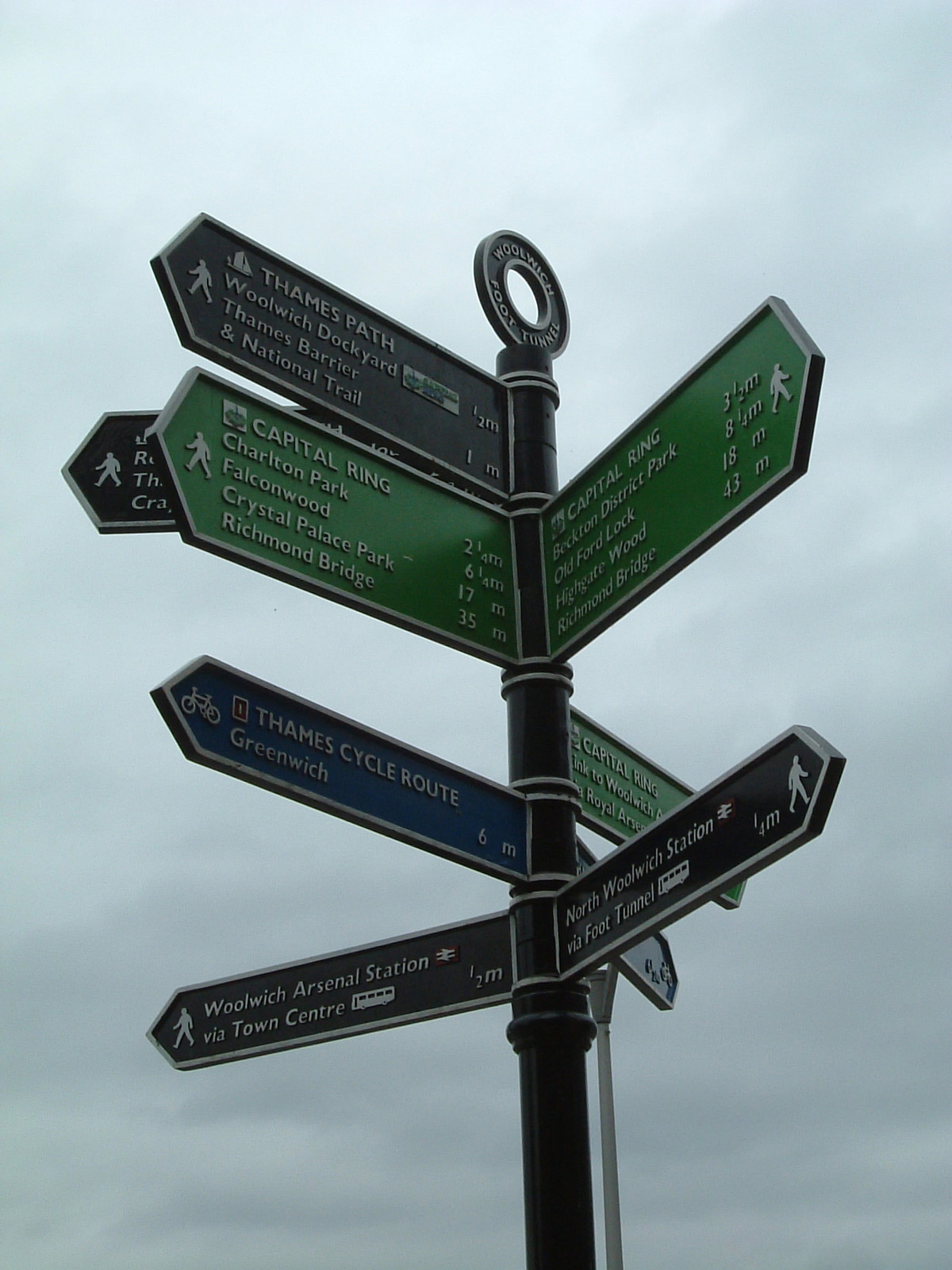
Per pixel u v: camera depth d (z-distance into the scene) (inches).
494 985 106.6
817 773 82.8
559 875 107.3
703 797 91.7
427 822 102.9
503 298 129.3
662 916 92.7
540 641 114.7
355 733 101.9
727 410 101.0
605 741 128.3
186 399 100.6
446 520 114.5
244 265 110.9
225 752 93.6
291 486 104.7
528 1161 99.7
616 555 109.0
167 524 112.6
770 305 99.0
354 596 105.2
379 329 118.2
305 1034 113.4
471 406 122.5
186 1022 120.2
